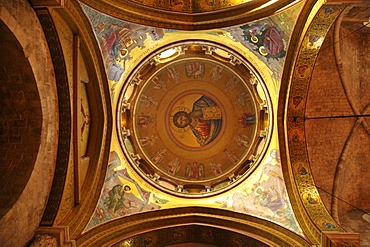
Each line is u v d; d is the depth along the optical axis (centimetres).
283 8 981
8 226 777
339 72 1250
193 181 1438
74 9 922
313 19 920
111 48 1107
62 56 909
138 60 1231
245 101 1425
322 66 1241
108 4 993
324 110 1295
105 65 1109
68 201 997
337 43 1200
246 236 1114
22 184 834
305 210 1056
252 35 1113
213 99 1467
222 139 1469
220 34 1162
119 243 1076
